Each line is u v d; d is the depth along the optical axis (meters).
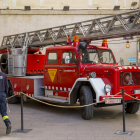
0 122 6.02
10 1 16.55
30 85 8.00
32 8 16.56
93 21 8.49
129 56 16.34
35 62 9.80
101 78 6.14
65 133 4.89
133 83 6.09
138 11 7.04
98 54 6.95
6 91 5.04
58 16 16.27
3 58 10.98
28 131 5.07
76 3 16.69
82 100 6.14
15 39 12.63
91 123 5.79
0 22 16.20
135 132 4.89
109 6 16.72
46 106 8.47
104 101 5.69
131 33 7.45
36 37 11.39
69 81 6.79
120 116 6.62
